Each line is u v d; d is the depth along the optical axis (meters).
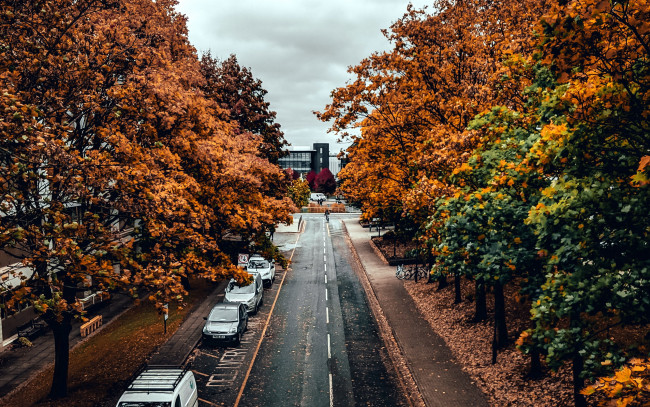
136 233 15.11
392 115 21.19
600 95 6.24
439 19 20.41
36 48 10.45
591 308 6.41
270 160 35.03
